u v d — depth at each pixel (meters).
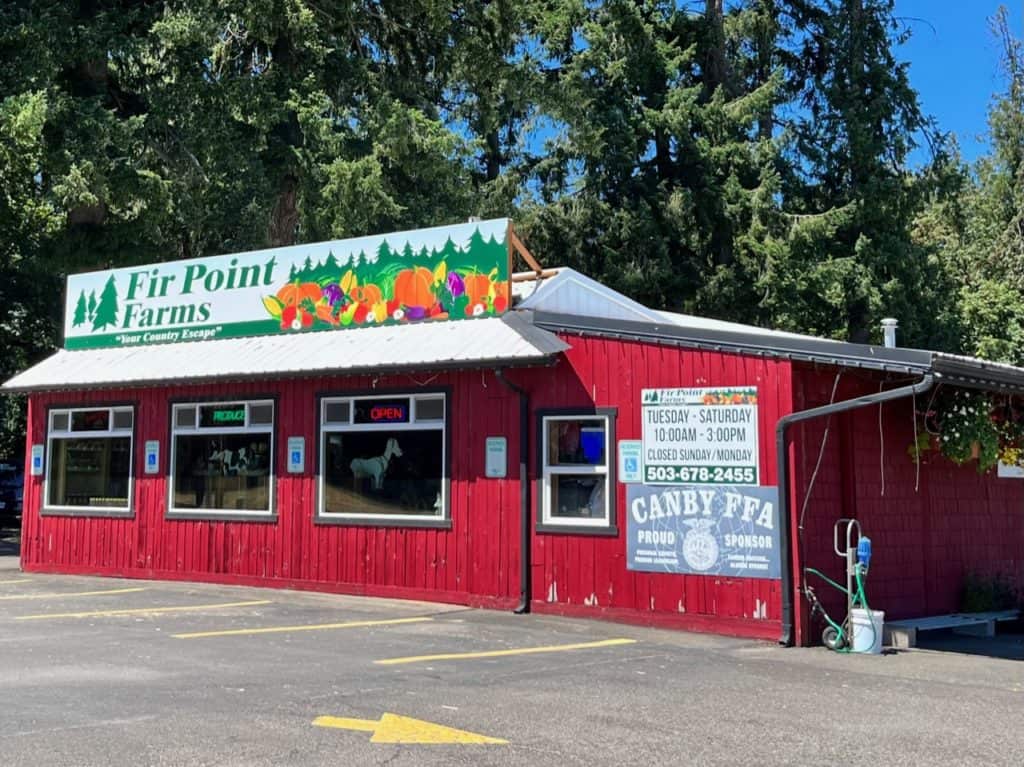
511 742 6.88
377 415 14.99
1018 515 15.56
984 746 7.00
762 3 38.38
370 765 6.29
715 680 9.18
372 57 30.45
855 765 6.50
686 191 34.88
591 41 36.19
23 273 28.53
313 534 15.38
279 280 16.39
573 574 13.04
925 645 12.00
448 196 32.78
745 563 11.70
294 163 26.84
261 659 9.78
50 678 8.76
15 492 33.56
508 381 13.64
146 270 18.06
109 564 17.55
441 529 14.21
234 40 27.53
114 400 17.83
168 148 25.81
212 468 16.62
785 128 36.91
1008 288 37.34
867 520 12.49
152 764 6.21
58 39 23.59
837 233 36.31
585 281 15.77
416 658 9.98
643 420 12.65
